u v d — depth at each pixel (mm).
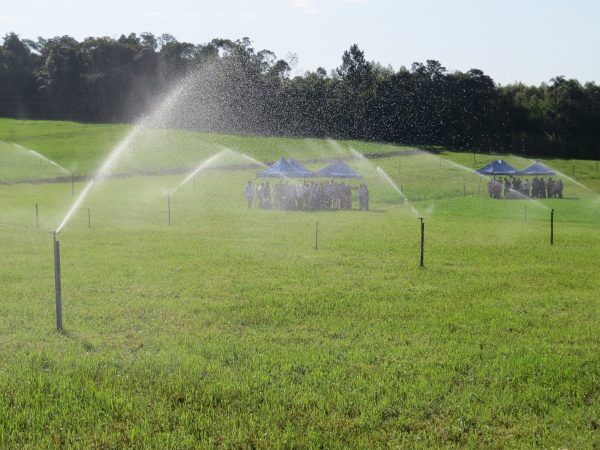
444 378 11961
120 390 11250
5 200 51719
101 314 16375
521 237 33656
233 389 11320
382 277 21922
